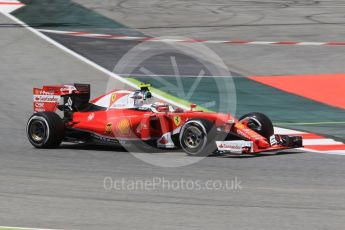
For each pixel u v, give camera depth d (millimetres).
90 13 117312
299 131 53375
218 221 28375
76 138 47188
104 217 29047
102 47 92438
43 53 87812
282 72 80062
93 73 78250
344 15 121438
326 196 32719
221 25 110688
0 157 43688
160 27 108062
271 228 27312
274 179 36594
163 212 29828
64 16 113938
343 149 46125
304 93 69562
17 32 100188
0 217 29125
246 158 42500
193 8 127125
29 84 72938
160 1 134375
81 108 48500
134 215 29344
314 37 101688
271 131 44750
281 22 113938
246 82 74812
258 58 87750
